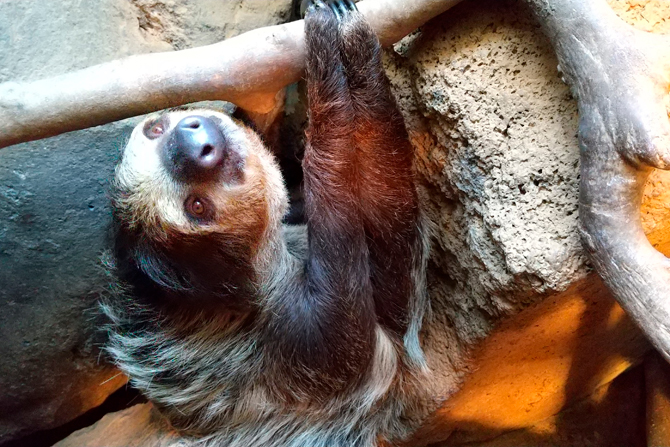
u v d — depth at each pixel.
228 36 0.57
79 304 0.56
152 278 0.51
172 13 0.56
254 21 0.58
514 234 0.44
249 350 0.53
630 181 0.39
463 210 0.49
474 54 0.46
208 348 0.54
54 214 0.54
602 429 0.63
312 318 0.50
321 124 0.48
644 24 0.43
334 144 0.48
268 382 0.53
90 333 0.58
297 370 0.51
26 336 0.56
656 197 0.42
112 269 0.53
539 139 0.44
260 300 0.52
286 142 0.62
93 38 0.53
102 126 0.54
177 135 0.47
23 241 0.54
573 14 0.41
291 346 0.51
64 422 0.62
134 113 0.46
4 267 0.54
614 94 0.39
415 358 0.54
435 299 0.54
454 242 0.50
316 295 0.50
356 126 0.48
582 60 0.41
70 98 0.44
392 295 0.52
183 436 0.57
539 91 0.45
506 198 0.45
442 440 0.62
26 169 0.53
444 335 0.53
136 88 0.45
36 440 0.64
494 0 0.46
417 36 0.49
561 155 0.43
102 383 0.61
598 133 0.40
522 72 0.45
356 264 0.49
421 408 0.57
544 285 0.43
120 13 0.55
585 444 0.62
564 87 0.44
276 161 0.54
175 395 0.55
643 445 0.61
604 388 0.64
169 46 0.57
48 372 0.58
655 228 0.43
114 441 0.60
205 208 0.48
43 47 0.52
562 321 0.49
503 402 0.59
